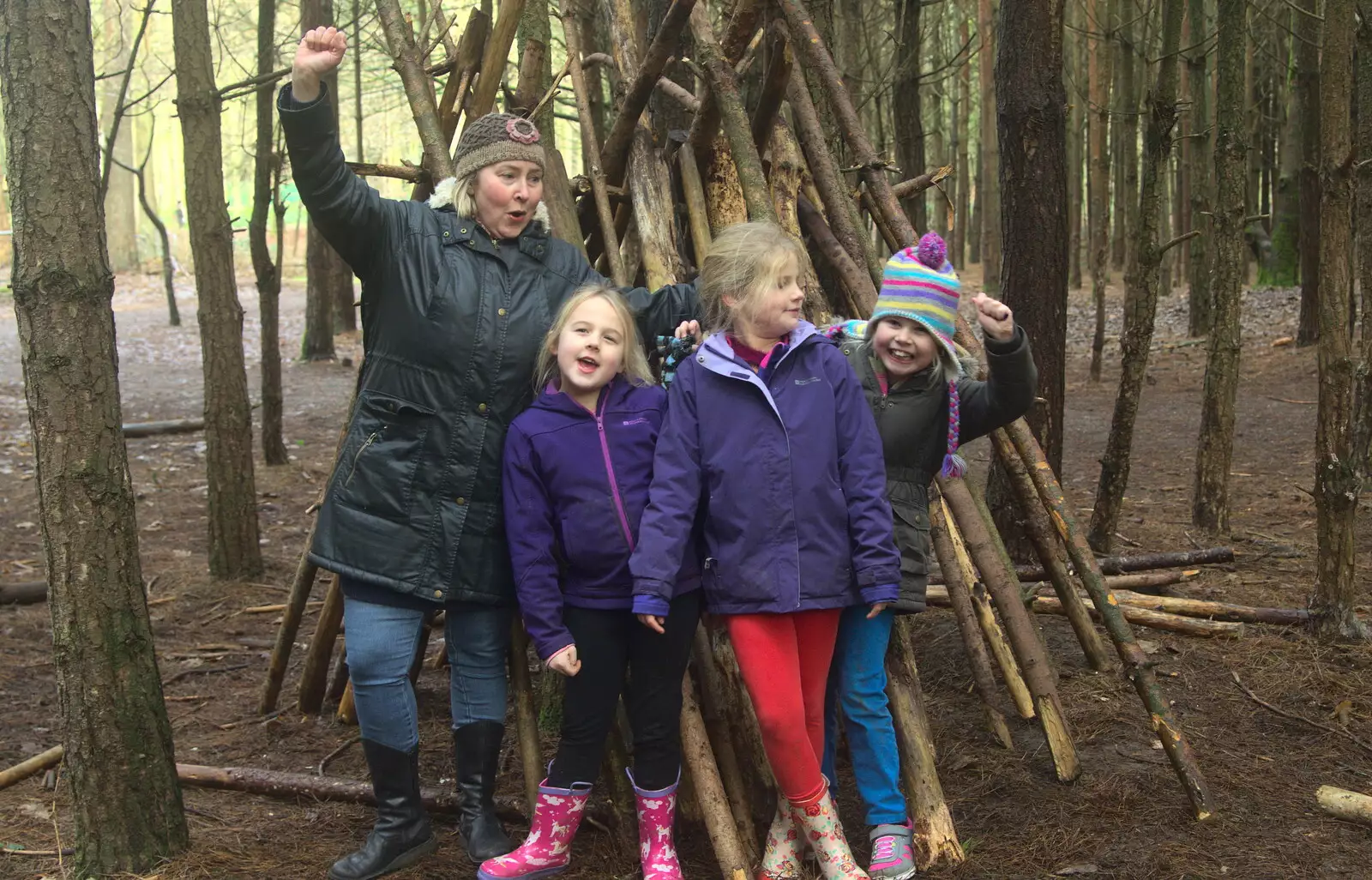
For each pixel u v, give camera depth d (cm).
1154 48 830
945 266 262
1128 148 1126
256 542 561
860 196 385
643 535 242
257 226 762
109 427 265
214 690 419
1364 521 582
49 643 466
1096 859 273
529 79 372
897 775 268
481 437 260
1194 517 604
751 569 243
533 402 260
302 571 371
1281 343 1181
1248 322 1324
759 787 287
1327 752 332
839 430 252
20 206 254
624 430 255
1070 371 1251
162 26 2283
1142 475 768
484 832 275
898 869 259
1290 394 1006
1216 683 385
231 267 544
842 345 280
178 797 285
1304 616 429
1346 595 415
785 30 348
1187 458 816
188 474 803
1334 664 396
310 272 1359
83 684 268
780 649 245
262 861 281
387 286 261
